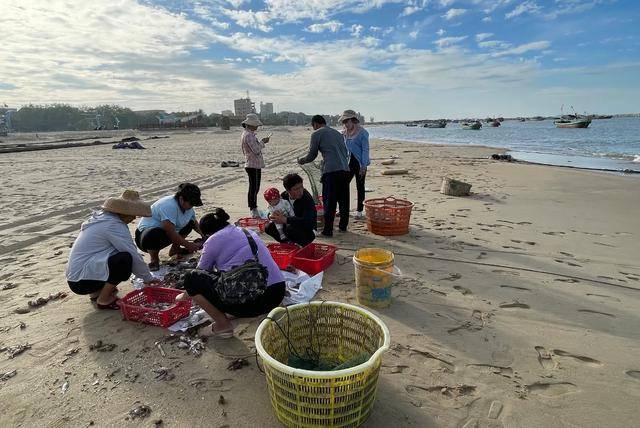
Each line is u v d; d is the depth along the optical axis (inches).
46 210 322.7
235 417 98.2
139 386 110.2
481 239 235.5
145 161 732.0
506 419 97.2
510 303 155.7
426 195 370.6
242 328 140.9
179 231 198.7
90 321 145.7
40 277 187.2
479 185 429.7
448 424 96.0
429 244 226.7
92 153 948.6
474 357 122.0
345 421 88.9
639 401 102.8
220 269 131.8
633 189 401.7
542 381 111.0
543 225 266.1
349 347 117.5
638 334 133.6
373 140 1705.2
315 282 169.8
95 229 149.3
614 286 170.1
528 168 573.9
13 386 110.8
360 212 289.1
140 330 139.1
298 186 202.4
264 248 137.5
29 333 137.9
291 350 116.0
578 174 508.4
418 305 155.1
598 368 116.4
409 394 106.2
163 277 181.2
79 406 103.0
